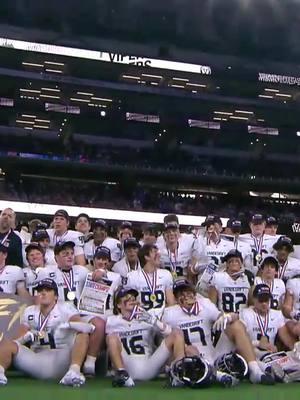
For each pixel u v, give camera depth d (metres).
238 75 28.09
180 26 27.08
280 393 5.48
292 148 30.66
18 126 27.91
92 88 26.88
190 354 6.07
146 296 7.02
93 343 6.17
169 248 8.38
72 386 5.66
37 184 27.39
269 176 30.30
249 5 27.06
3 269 6.95
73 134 28.58
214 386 5.86
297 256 9.12
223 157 30.05
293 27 27.42
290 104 29.16
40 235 7.89
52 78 26.16
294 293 7.65
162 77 27.69
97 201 27.47
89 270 7.26
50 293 6.20
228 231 9.23
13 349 5.94
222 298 7.16
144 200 28.41
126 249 7.38
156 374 6.22
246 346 6.20
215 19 27.19
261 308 6.74
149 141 29.38
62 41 25.94
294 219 29.02
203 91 28.41
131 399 5.15
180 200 29.12
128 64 26.86
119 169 27.89
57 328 6.13
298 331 6.65
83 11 25.81
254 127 30.12
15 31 25.36
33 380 6.05
